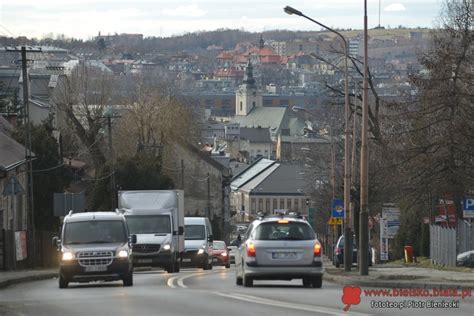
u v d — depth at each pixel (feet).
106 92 597.11
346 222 260.83
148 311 120.47
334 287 177.37
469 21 321.32
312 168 596.70
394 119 333.21
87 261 186.70
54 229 377.50
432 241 331.98
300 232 173.27
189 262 341.82
